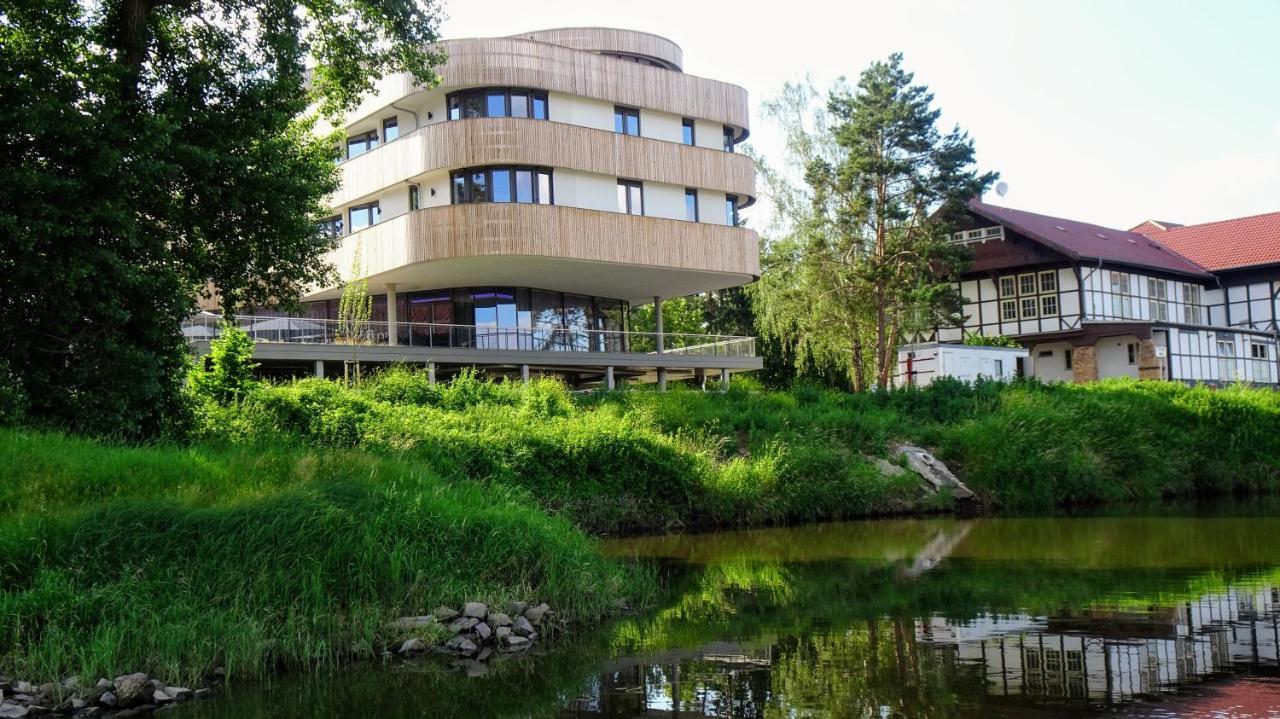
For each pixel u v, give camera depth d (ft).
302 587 29.07
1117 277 148.05
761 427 77.71
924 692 22.24
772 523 65.00
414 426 57.21
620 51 113.80
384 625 29.19
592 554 37.78
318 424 54.19
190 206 53.11
